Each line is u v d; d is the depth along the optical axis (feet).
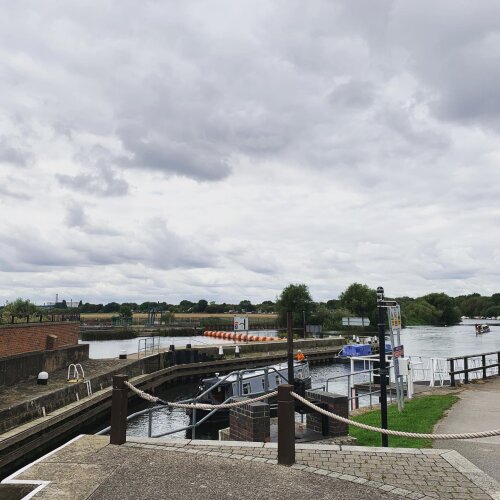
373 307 298.76
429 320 504.84
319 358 177.17
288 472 21.61
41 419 60.44
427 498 18.88
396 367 43.65
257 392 71.26
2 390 68.13
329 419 32.35
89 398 75.20
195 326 299.79
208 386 76.18
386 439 30.53
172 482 20.20
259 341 198.70
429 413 40.83
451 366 58.54
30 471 21.58
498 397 48.70
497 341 268.00
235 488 19.54
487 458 26.40
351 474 21.48
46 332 90.22
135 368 108.88
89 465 22.43
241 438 30.73
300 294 281.54
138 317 378.73
